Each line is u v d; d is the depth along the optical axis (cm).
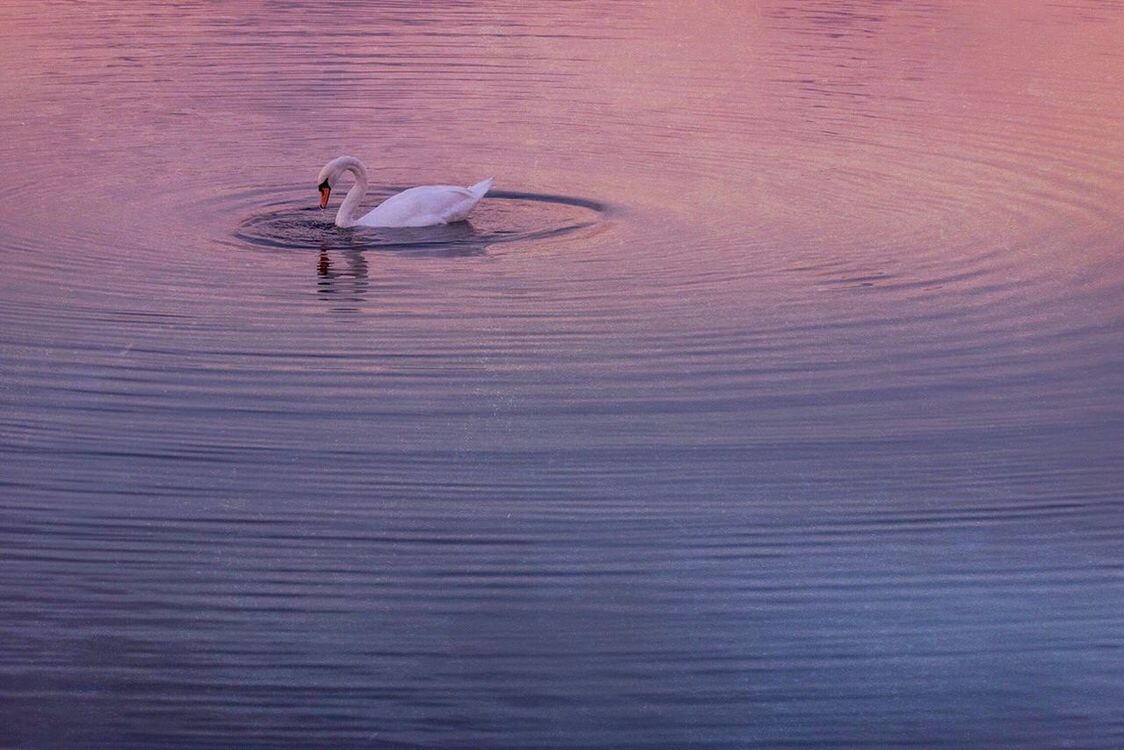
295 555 1230
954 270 2023
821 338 1758
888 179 2516
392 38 3859
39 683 1048
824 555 1249
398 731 1007
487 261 2041
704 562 1233
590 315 1823
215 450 1422
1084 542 1274
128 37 3794
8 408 1508
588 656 1097
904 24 4234
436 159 2648
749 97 3209
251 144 2720
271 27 3991
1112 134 2866
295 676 1066
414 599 1167
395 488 1352
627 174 2545
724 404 1563
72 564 1205
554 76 3416
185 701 1032
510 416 1520
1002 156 2681
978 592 1191
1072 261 2066
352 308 1834
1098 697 1058
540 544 1259
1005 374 1656
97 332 1725
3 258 1989
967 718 1033
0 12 4181
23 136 2720
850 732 1016
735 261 2050
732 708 1039
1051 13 4431
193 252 2052
